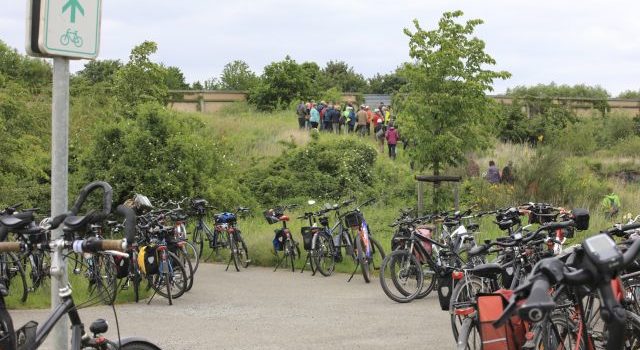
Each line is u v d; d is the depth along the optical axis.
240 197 22.41
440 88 15.59
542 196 19.73
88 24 4.45
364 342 8.16
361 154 26.28
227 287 12.52
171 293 11.19
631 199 20.58
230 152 26.41
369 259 12.97
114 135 20.95
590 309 5.05
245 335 8.60
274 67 44.97
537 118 39.28
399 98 16.36
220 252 16.20
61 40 4.33
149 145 20.80
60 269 4.06
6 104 20.44
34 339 3.97
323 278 13.56
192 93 42.91
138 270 11.03
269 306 10.62
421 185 15.85
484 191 19.94
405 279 10.91
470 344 5.48
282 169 26.00
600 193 20.36
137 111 23.14
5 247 4.08
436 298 11.08
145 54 31.11
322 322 9.35
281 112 42.59
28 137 21.16
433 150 15.70
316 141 27.02
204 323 9.38
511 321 5.00
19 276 10.24
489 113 15.98
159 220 12.16
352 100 47.66
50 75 39.84
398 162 28.70
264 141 31.56
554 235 8.98
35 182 18.97
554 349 4.89
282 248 14.82
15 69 39.09
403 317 9.64
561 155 20.94
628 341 4.99
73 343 4.12
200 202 16.75
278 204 24.20
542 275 3.12
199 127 25.81
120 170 20.42
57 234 4.32
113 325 9.22
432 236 11.53
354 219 13.02
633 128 40.78
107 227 13.50
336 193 24.58
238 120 36.78
